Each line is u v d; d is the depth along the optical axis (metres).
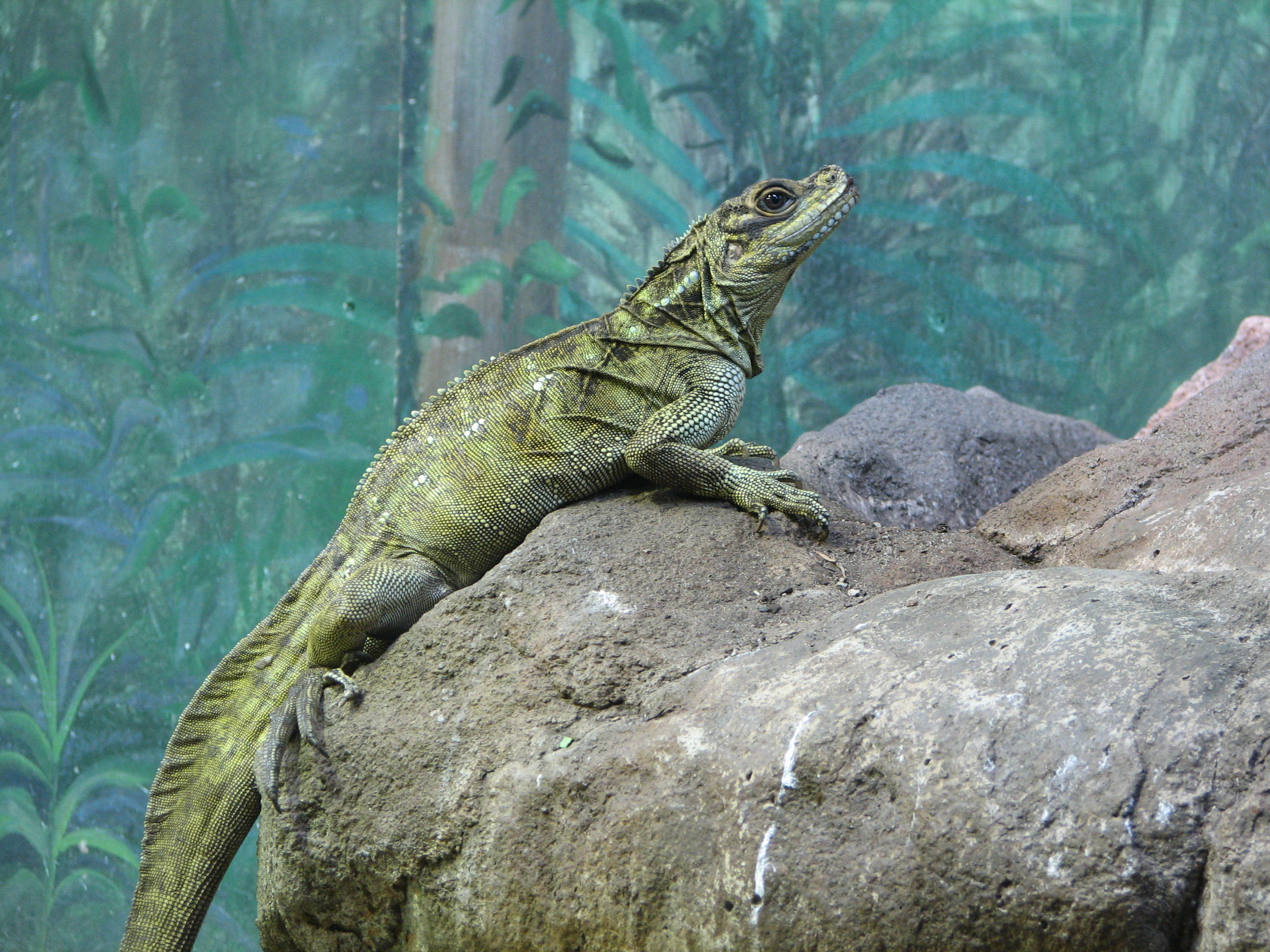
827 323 12.81
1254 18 12.84
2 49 14.59
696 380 4.27
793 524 3.96
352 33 14.48
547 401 4.31
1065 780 2.17
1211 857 2.00
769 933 2.46
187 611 13.83
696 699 2.93
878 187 12.87
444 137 9.94
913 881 2.27
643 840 2.72
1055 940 2.10
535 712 3.29
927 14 12.53
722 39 12.61
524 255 10.11
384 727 3.56
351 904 3.58
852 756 2.46
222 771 4.20
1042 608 2.64
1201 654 2.27
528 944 2.97
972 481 5.43
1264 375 4.29
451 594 3.98
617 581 3.60
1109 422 13.12
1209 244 13.23
